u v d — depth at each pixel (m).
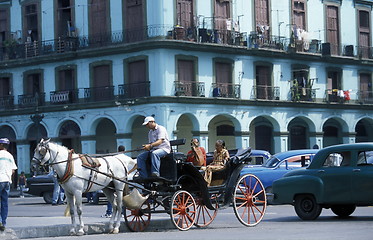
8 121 54.16
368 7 60.25
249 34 51.62
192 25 48.50
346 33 58.44
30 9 53.62
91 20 50.25
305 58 54.62
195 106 48.03
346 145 21.67
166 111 46.47
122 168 20.02
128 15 48.47
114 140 51.59
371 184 20.73
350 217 22.80
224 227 20.55
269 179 30.56
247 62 51.41
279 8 53.84
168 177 19.62
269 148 53.91
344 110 57.59
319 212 21.89
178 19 47.84
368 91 59.59
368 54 59.72
